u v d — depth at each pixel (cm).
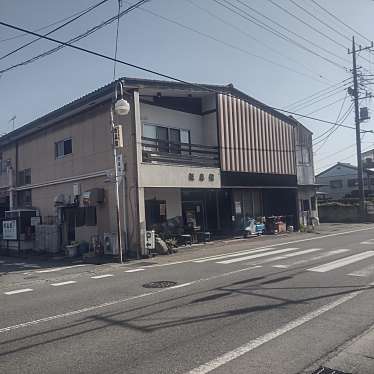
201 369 476
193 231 2112
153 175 1783
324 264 1195
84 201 1892
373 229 2686
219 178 2156
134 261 1569
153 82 1878
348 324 624
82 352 546
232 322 653
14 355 547
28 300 904
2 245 2253
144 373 471
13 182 2536
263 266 1212
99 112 1894
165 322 668
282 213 2798
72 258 1791
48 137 2250
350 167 5694
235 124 2294
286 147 2675
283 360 495
